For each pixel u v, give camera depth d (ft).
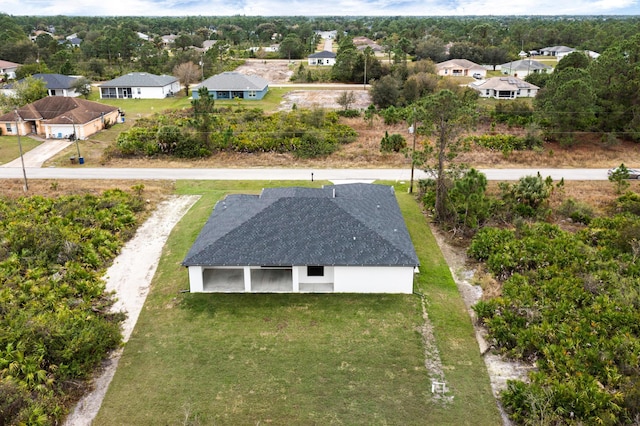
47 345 73.77
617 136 202.18
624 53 204.33
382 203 117.29
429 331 85.25
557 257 102.17
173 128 192.24
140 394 71.82
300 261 93.25
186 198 147.84
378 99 270.26
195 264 93.40
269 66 423.23
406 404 69.62
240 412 68.33
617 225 118.83
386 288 95.71
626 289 89.10
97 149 200.13
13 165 179.52
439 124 124.16
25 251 105.40
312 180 161.17
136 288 99.60
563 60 246.47
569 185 157.28
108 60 413.18
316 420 66.95
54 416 66.64
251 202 112.27
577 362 71.46
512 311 85.25
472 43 443.73
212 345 82.02
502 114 231.71
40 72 334.65
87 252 108.37
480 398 70.79
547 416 62.75
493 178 163.53
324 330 85.30
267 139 194.08
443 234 123.13
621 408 63.87
